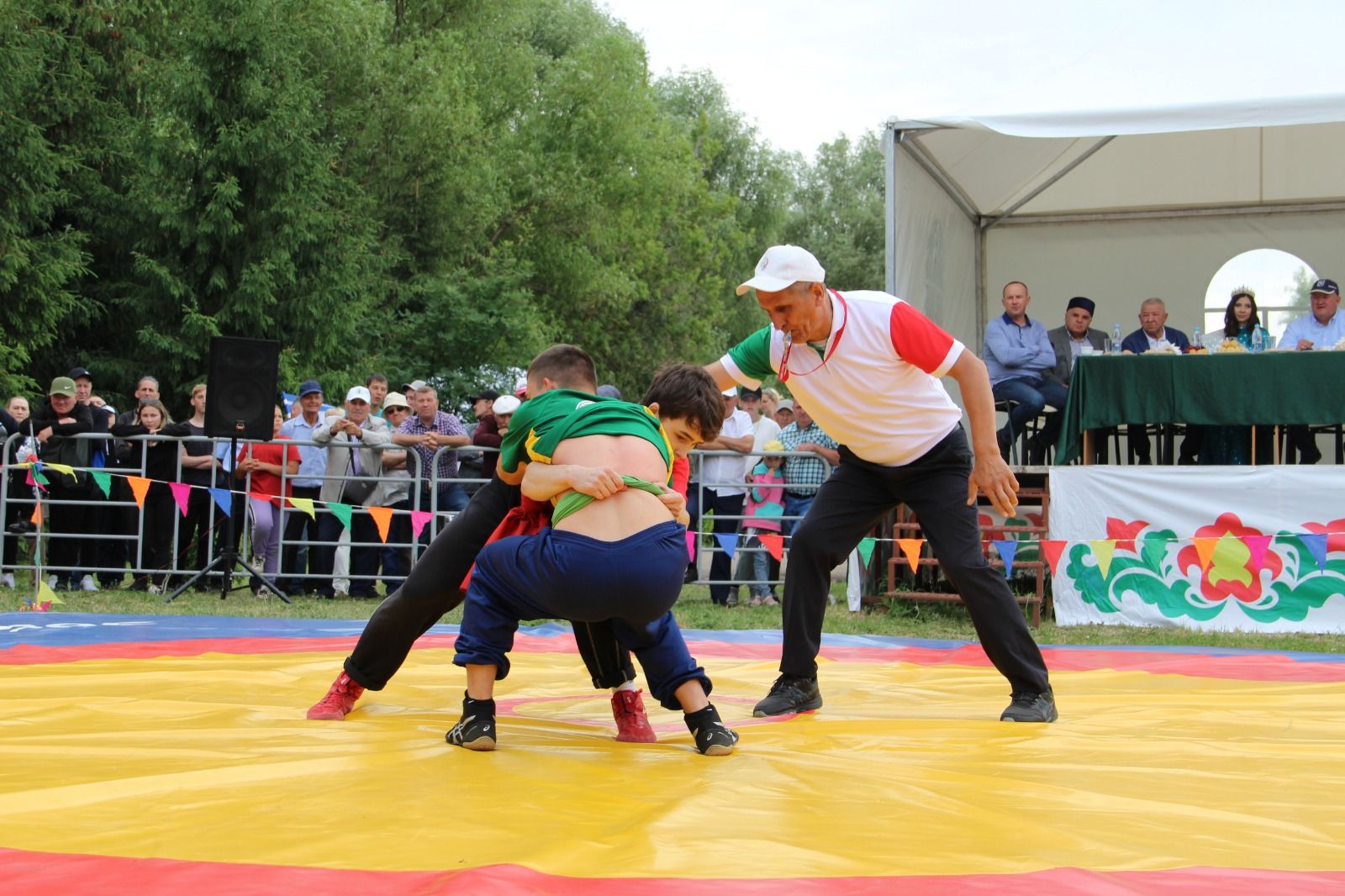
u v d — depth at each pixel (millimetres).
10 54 16734
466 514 3875
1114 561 9148
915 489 4461
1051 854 2393
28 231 17188
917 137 10047
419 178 23359
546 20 32844
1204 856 2404
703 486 10492
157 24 19734
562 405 3592
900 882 2180
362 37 22000
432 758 3221
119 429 10234
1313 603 8727
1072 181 12500
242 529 10586
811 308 4129
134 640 6656
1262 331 10562
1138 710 4527
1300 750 3629
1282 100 8555
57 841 2359
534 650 6480
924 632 8797
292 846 2340
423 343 22203
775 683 4586
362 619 8156
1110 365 9062
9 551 11477
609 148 28688
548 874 2176
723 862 2275
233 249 18359
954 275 11867
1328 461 11906
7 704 4152
